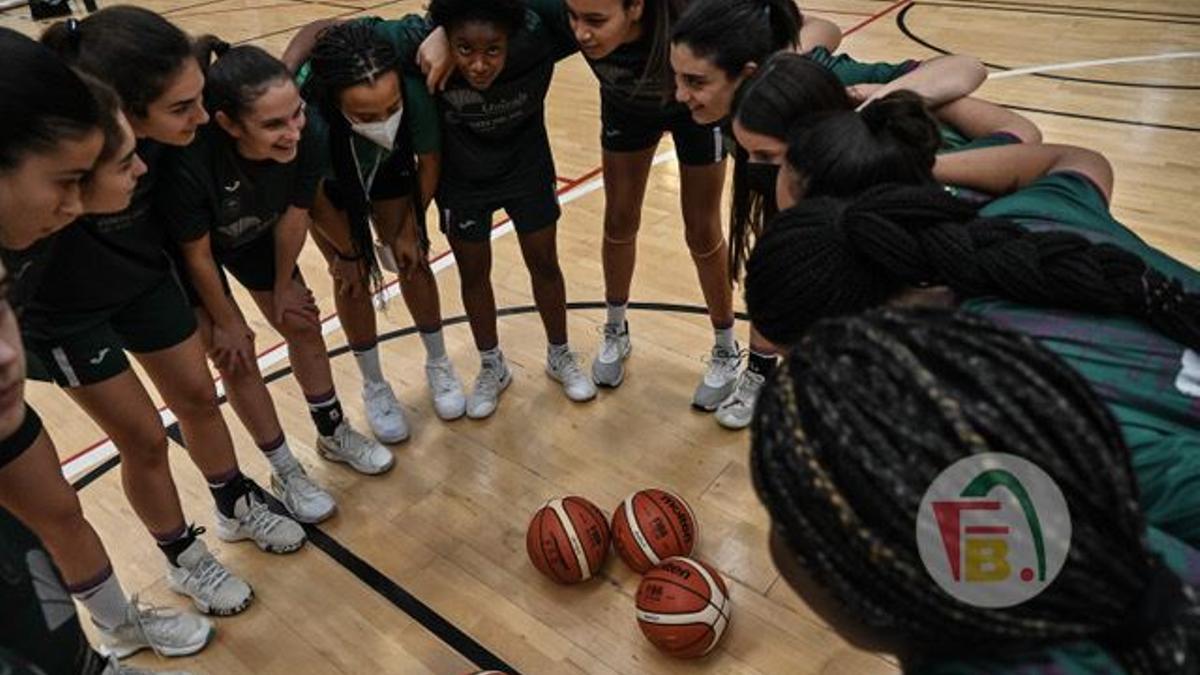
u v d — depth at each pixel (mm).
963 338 562
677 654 1629
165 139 1439
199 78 1418
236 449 2357
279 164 1711
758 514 2010
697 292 2953
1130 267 864
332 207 2035
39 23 7949
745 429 2293
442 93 1944
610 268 2391
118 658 1745
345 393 2568
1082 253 859
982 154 1243
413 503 2131
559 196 3738
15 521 895
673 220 3451
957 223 900
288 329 2043
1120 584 530
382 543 2012
